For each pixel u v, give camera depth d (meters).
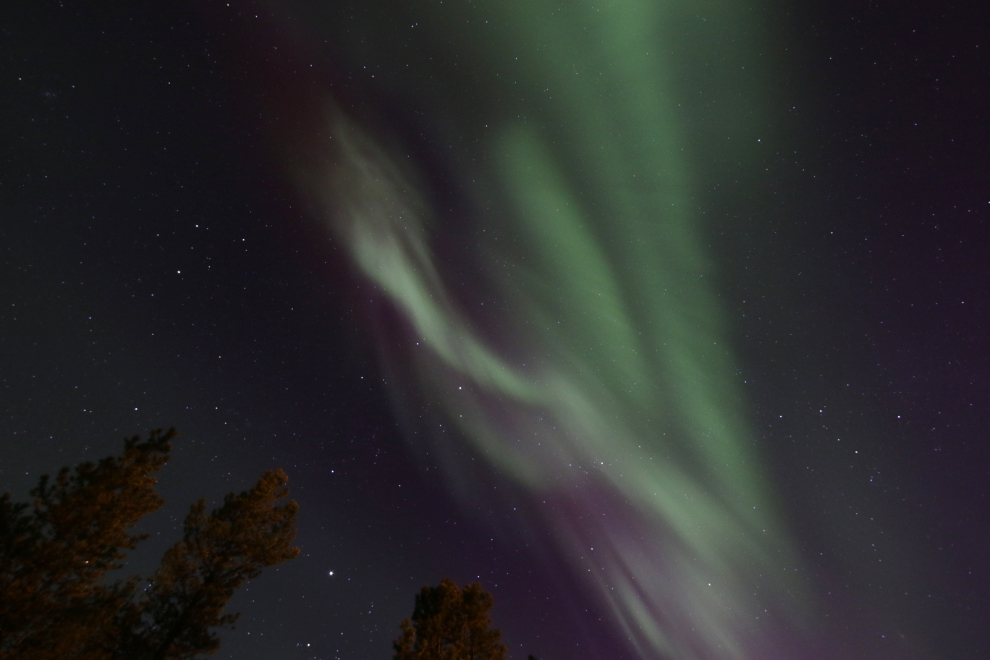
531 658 14.02
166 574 11.72
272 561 12.59
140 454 9.95
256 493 12.96
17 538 8.74
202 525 12.36
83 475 9.60
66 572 8.97
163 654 10.95
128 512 9.73
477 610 13.75
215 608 11.66
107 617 9.52
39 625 8.79
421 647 12.23
